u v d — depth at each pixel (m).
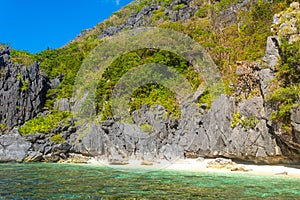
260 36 32.94
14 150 31.72
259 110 22.56
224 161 23.84
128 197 13.69
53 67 46.97
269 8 35.69
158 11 61.78
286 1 32.88
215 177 19.31
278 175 19.70
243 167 22.31
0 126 36.03
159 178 19.03
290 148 20.56
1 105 37.00
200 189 15.39
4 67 38.81
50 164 29.62
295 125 19.12
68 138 33.69
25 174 21.47
